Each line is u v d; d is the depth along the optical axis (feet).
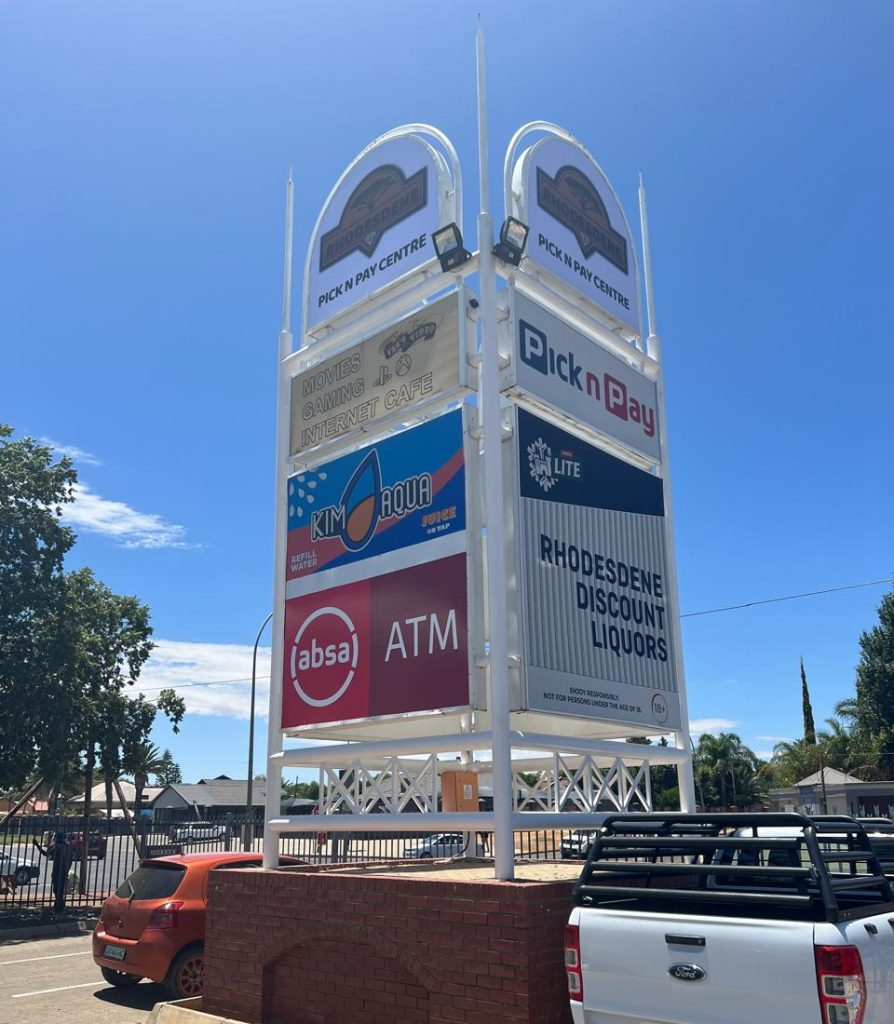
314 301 31.76
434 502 25.53
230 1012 25.11
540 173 28.68
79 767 66.28
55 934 53.57
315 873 24.72
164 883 35.53
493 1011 18.94
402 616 25.57
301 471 30.19
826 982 13.16
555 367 26.71
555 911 19.38
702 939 14.51
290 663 28.60
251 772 92.12
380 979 21.83
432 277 27.61
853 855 17.07
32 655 57.93
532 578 24.22
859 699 177.68
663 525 29.86
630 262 32.14
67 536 59.82
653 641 27.99
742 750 200.64
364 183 31.01
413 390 26.99
